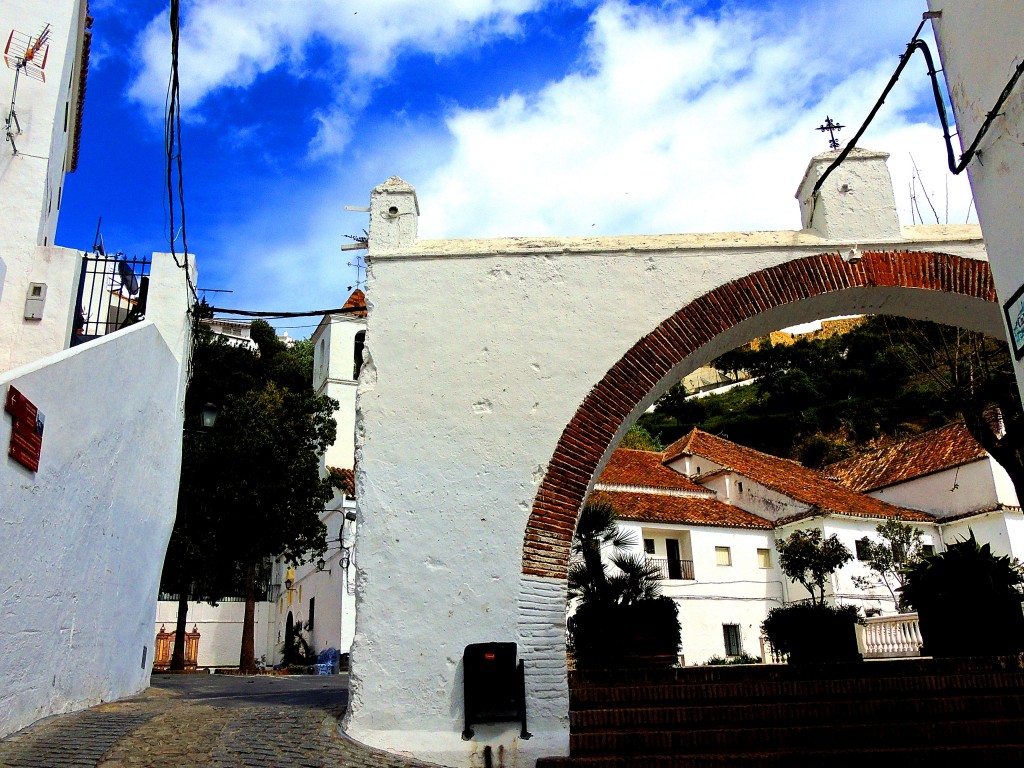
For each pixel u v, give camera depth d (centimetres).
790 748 747
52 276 1210
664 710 790
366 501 828
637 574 1262
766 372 6425
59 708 841
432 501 828
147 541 1170
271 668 2967
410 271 909
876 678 852
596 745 756
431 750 746
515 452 844
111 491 982
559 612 797
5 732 703
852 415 4812
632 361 877
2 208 1216
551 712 764
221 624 3294
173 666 2397
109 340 959
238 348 3456
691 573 2770
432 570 807
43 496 777
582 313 895
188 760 645
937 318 995
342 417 3353
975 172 686
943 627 1059
